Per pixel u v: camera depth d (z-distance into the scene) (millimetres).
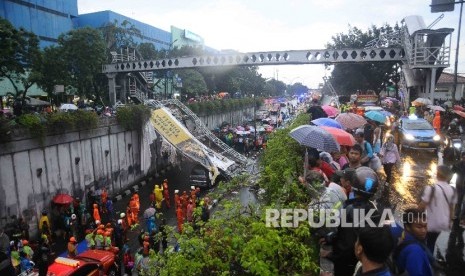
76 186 22547
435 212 5340
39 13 46375
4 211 17281
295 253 4008
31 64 25062
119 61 42844
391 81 43781
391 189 10547
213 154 29297
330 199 5188
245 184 7938
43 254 13516
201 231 4793
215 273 4145
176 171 34312
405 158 15617
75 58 30703
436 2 11539
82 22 56031
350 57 37969
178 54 54875
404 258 3607
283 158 8195
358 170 4801
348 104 30859
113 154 26672
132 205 20422
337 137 8742
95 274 12273
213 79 64750
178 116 33188
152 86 51625
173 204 24531
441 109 23500
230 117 59875
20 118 18516
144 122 29281
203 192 26281
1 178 17188
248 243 3922
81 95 33719
